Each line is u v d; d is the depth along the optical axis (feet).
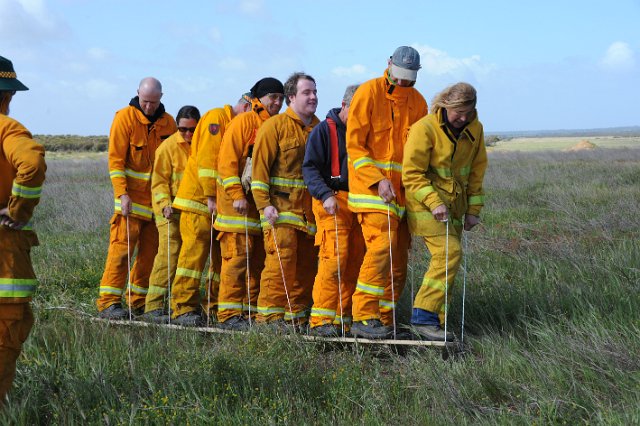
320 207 18.16
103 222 40.01
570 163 79.92
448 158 16.92
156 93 21.33
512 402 13.69
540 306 18.57
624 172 56.90
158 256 21.24
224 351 16.43
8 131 11.78
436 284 16.97
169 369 14.71
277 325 17.76
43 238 35.37
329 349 17.62
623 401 13.02
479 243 27.86
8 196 12.10
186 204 20.49
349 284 18.65
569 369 14.38
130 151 21.36
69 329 18.35
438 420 12.69
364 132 17.17
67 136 230.89
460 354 16.31
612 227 29.76
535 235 30.86
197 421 12.59
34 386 14.15
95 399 13.67
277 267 19.07
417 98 17.92
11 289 12.14
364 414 13.00
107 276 21.13
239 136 19.52
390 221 17.07
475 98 16.56
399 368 15.83
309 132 19.42
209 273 21.67
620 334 15.99
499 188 52.65
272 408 13.04
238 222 19.72
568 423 12.42
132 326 19.52
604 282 20.31
